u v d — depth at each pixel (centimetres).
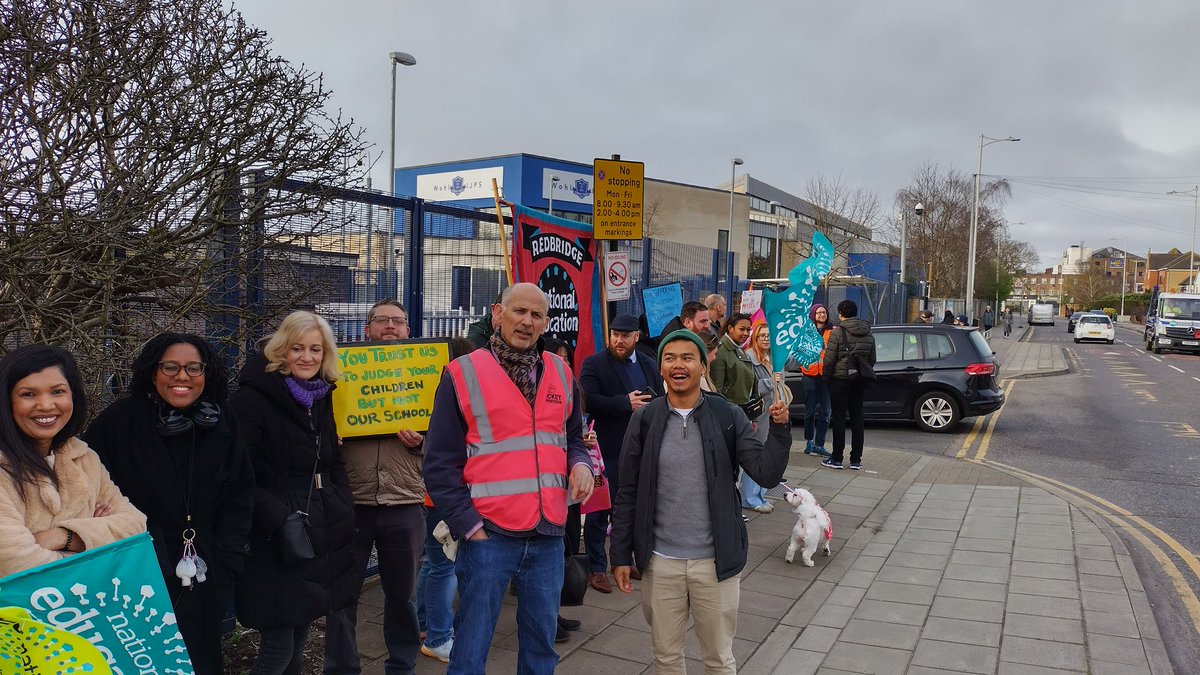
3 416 228
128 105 364
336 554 335
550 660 328
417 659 413
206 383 295
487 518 307
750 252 5531
